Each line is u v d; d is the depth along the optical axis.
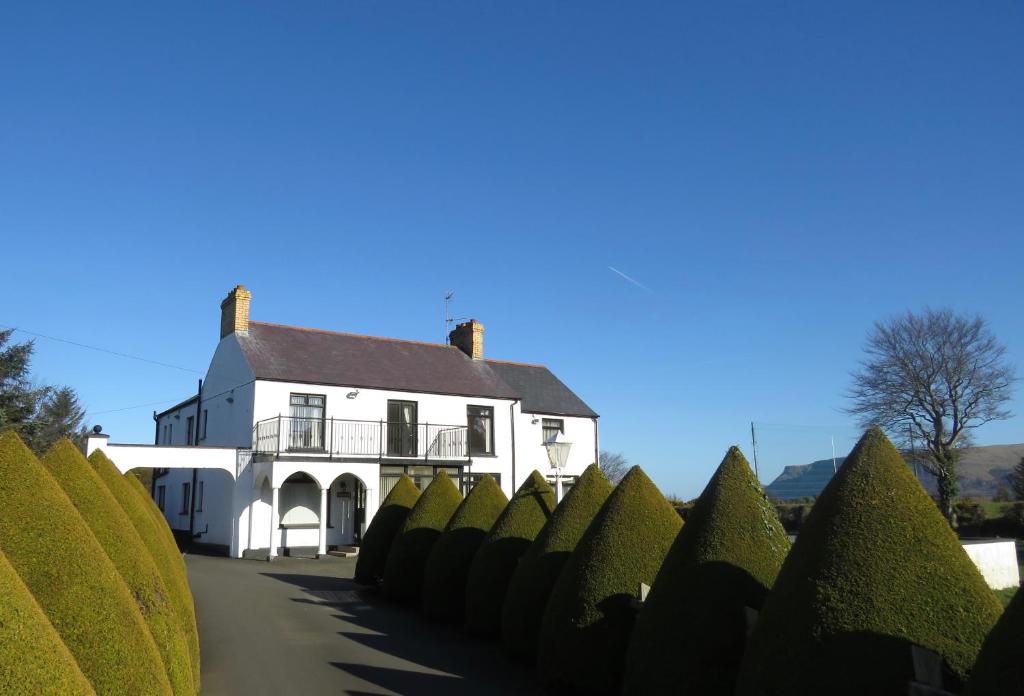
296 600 14.88
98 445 21.58
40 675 3.01
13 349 29.47
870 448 5.47
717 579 6.39
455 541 12.70
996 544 17.75
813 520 5.45
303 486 25.16
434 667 9.45
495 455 28.55
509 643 9.73
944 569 4.86
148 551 7.81
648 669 6.43
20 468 4.92
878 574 4.88
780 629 5.09
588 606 7.93
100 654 4.54
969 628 4.66
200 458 23.19
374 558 16.16
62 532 4.82
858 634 4.73
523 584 9.71
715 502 6.82
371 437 25.72
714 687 6.05
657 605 6.64
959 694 4.23
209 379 28.36
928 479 42.22
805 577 5.14
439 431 27.20
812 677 4.77
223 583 17.30
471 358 31.72
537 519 11.51
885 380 36.25
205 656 10.16
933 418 35.12
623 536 8.20
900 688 4.49
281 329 27.47
